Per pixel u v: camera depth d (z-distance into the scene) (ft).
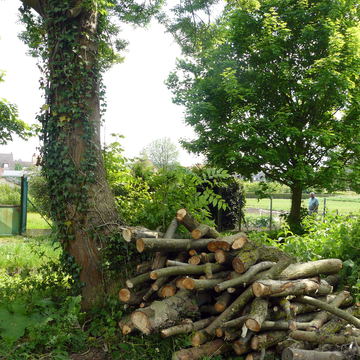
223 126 39.83
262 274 11.44
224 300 11.32
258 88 41.06
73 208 14.42
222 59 41.81
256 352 10.47
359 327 11.43
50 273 15.34
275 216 53.88
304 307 11.89
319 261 13.28
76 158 14.56
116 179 18.47
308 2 40.42
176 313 10.79
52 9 14.57
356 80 40.34
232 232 41.63
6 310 11.60
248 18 40.04
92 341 11.92
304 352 9.70
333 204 58.44
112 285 14.38
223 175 15.97
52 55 14.82
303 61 40.68
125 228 13.75
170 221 15.93
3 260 21.98
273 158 35.83
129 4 30.09
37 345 11.14
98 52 16.38
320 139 36.17
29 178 43.04
